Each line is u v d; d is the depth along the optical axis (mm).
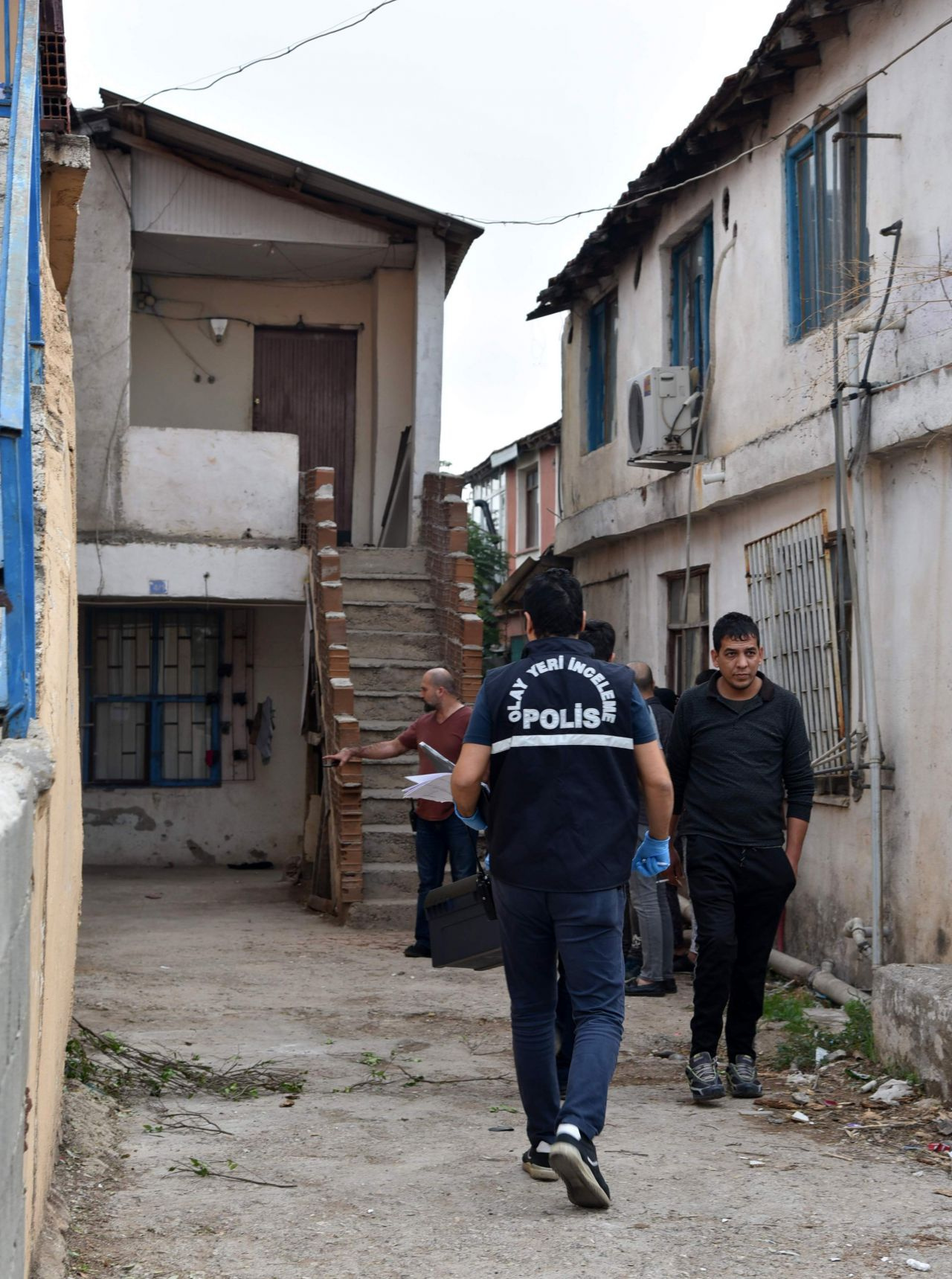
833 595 8250
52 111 6207
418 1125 4941
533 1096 4188
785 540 9039
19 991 2631
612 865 4074
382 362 15406
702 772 5621
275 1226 3754
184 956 8805
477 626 11781
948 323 7000
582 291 14227
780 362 9195
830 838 8281
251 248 14508
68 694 4680
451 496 13109
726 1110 5227
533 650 4309
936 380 6828
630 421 11109
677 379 10664
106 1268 3424
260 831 15719
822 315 8656
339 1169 4336
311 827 13430
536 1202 3979
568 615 4328
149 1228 3732
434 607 13016
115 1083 5332
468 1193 4066
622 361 12977
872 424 7516
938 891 6930
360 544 15883
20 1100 2674
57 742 3795
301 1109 5168
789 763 5672
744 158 9938
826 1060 5996
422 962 8727
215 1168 4340
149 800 15555
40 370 4082
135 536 13359
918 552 7227
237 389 15727
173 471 13500
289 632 15922
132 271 15406
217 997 7398
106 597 13258
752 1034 5570
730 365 10141
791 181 9227
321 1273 3391
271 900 12539
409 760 11688
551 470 26297
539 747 4121
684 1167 4344
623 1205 3947
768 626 9344
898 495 7445
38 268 4141
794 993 7988
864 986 7664
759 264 9625
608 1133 4816
